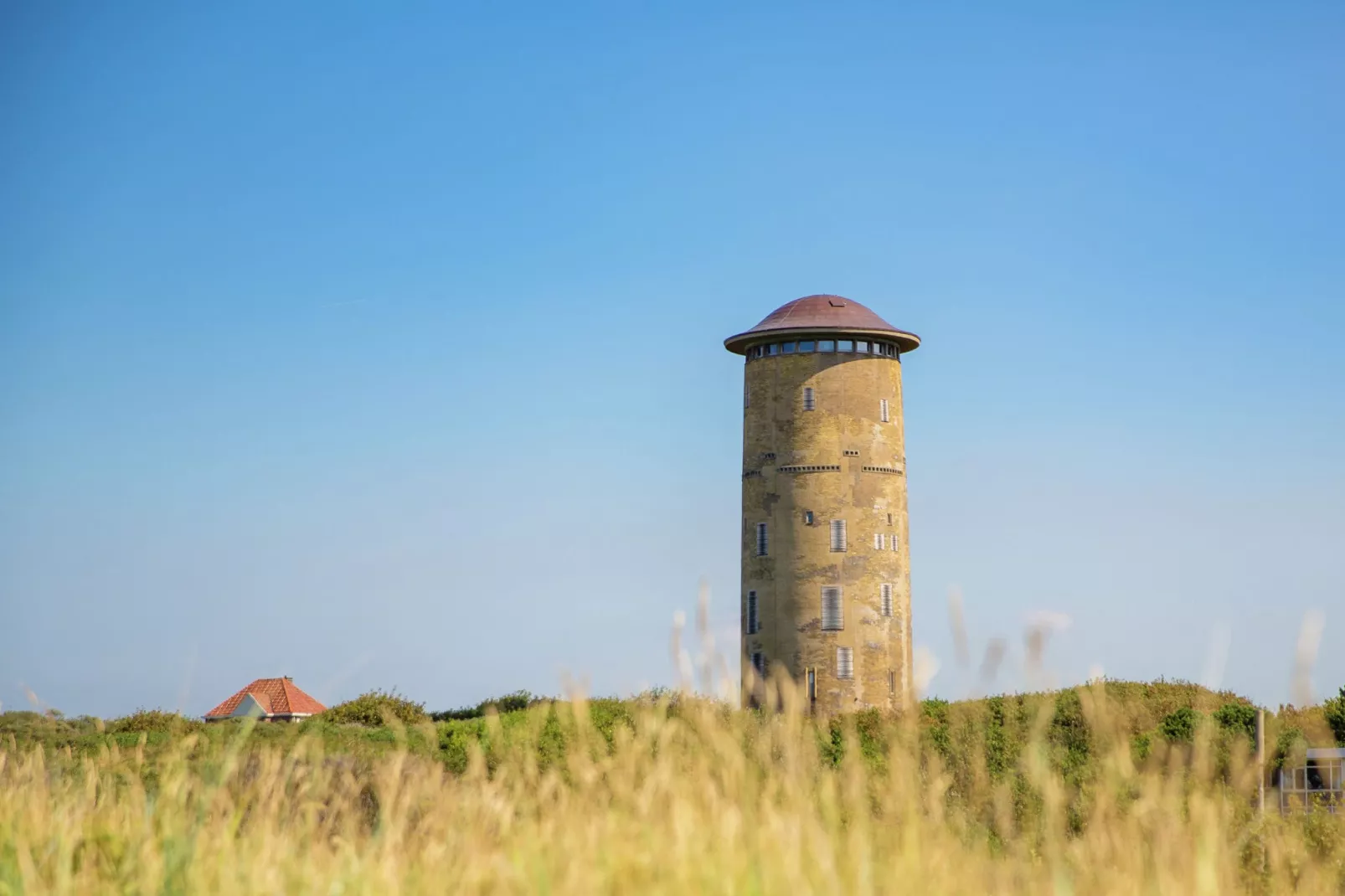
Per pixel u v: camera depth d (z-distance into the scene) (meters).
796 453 172.00
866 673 167.75
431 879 25.47
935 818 26.59
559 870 24.84
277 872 25.78
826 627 168.38
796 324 173.50
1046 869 25.55
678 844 24.50
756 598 173.12
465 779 31.09
